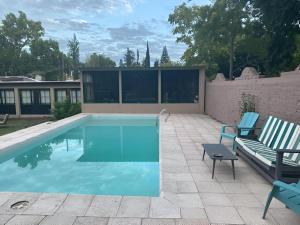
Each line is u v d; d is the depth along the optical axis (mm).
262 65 19969
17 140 8047
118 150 8719
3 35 38688
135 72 17047
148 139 10484
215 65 21734
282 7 10422
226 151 4891
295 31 11547
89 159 7547
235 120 9703
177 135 8742
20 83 17500
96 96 17203
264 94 6941
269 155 4344
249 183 4367
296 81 5211
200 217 3279
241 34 16375
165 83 16766
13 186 5477
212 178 4598
